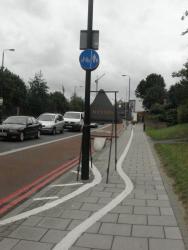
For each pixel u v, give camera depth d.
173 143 13.98
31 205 4.46
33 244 3.15
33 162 8.45
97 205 4.44
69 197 4.84
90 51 5.91
